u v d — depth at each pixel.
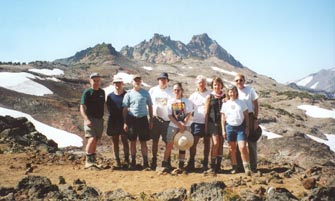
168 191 9.88
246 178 11.40
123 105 13.50
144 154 13.65
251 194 9.25
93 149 13.76
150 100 13.52
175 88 12.71
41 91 84.38
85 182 11.30
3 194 9.84
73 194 9.83
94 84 13.60
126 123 13.47
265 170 13.04
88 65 180.75
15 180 11.41
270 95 174.00
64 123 61.22
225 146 44.50
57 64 157.25
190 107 12.86
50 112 65.00
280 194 9.16
